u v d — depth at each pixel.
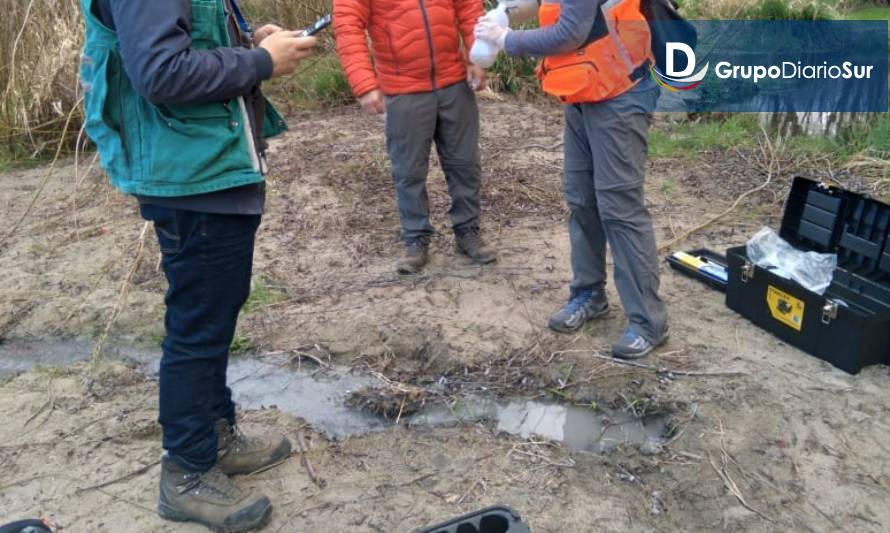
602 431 3.12
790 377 3.29
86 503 2.79
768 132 6.50
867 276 3.58
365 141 6.34
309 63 7.72
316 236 4.81
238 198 2.32
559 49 3.04
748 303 3.69
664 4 3.12
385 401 3.34
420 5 3.78
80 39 6.60
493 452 2.99
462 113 4.04
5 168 6.32
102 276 4.48
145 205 2.31
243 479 2.88
